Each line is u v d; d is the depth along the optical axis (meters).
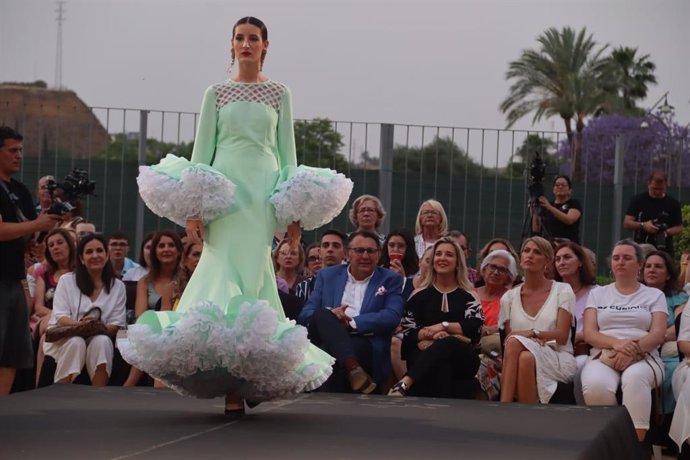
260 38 6.38
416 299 8.70
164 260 9.42
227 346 5.68
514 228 14.38
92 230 11.08
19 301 7.95
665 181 12.55
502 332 8.69
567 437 5.84
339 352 8.16
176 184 6.08
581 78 45.81
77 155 14.20
